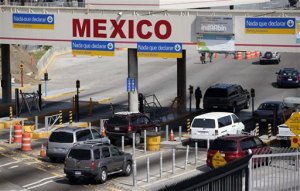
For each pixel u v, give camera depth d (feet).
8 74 442.50
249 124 379.55
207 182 146.51
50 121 385.09
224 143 258.57
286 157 188.14
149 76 582.35
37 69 611.06
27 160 292.81
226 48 345.72
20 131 334.44
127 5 446.60
